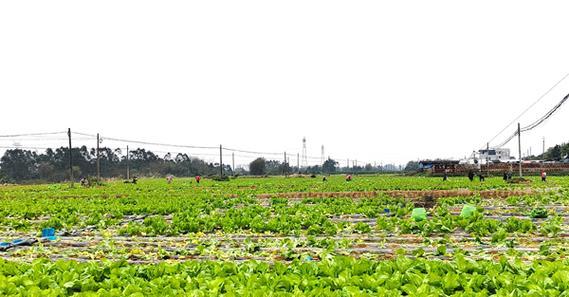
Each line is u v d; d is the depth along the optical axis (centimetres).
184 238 1512
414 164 18625
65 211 2389
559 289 646
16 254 1280
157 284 714
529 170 8431
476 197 2895
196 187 5369
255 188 4909
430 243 1280
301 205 2475
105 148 13775
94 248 1352
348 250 1202
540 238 1313
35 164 12962
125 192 4506
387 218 1847
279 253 1186
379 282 698
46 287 729
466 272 765
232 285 685
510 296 612
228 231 1623
